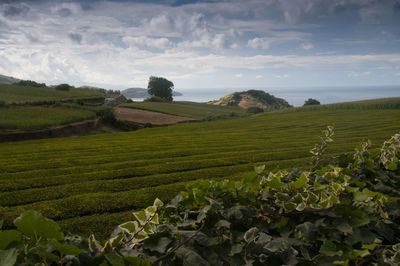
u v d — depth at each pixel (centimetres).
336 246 160
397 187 252
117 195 784
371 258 162
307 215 178
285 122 3064
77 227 584
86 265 114
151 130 2814
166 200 754
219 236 160
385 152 284
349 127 2450
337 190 189
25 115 3116
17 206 720
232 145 1745
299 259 141
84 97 5722
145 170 1112
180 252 130
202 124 3262
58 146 1788
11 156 1460
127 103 7019
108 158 1373
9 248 101
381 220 186
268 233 175
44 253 99
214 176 1009
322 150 350
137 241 138
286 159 1296
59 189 862
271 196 185
